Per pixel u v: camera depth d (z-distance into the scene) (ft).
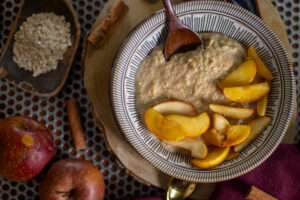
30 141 1.74
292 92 1.61
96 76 1.76
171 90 1.64
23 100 1.95
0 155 1.73
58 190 1.74
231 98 1.61
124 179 1.94
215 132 1.63
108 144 1.77
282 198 1.77
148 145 1.66
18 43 1.90
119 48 1.70
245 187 1.78
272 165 1.78
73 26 1.89
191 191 1.80
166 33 1.66
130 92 1.66
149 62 1.66
